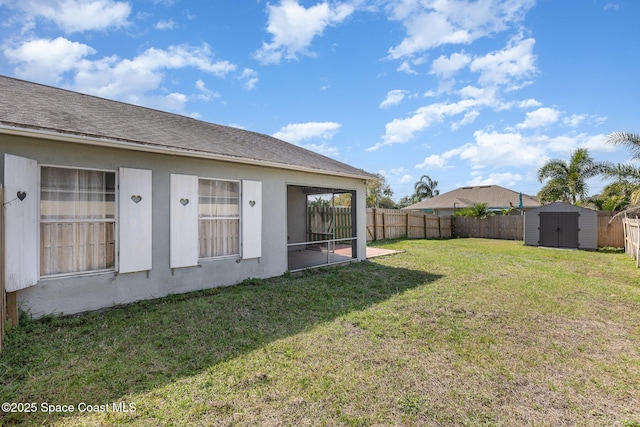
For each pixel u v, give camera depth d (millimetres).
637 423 2561
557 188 18984
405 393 2914
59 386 2918
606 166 16312
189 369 3268
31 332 4059
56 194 4715
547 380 3180
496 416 2623
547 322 4770
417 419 2568
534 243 14875
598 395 2941
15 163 4039
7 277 3836
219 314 4914
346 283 7027
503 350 3822
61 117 4996
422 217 19484
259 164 7090
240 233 7027
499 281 7320
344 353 3678
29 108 4910
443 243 15750
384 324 4598
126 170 5316
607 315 5098
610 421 2588
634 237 10859
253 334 4172
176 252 5934
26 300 4402
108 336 4027
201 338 4020
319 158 10312
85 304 4918
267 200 7562
